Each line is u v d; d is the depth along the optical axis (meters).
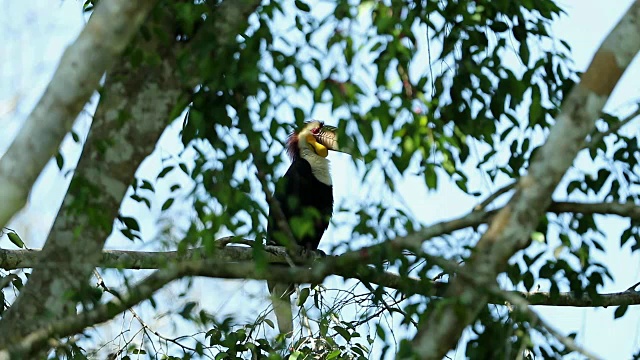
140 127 10.80
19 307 10.29
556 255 11.09
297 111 10.28
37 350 9.82
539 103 11.12
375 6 10.40
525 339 9.67
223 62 10.35
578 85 9.83
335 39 10.16
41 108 8.91
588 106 9.73
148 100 10.87
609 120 11.80
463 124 11.66
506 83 11.55
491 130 11.70
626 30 9.83
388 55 10.17
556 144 9.70
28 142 8.86
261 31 10.35
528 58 12.01
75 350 11.54
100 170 10.64
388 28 10.23
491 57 11.70
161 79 10.91
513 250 9.58
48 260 10.41
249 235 10.10
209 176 10.19
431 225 9.96
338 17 10.27
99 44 9.02
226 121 10.68
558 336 9.34
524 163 11.91
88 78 8.99
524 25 12.13
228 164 10.38
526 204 9.62
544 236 10.89
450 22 11.91
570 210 10.46
